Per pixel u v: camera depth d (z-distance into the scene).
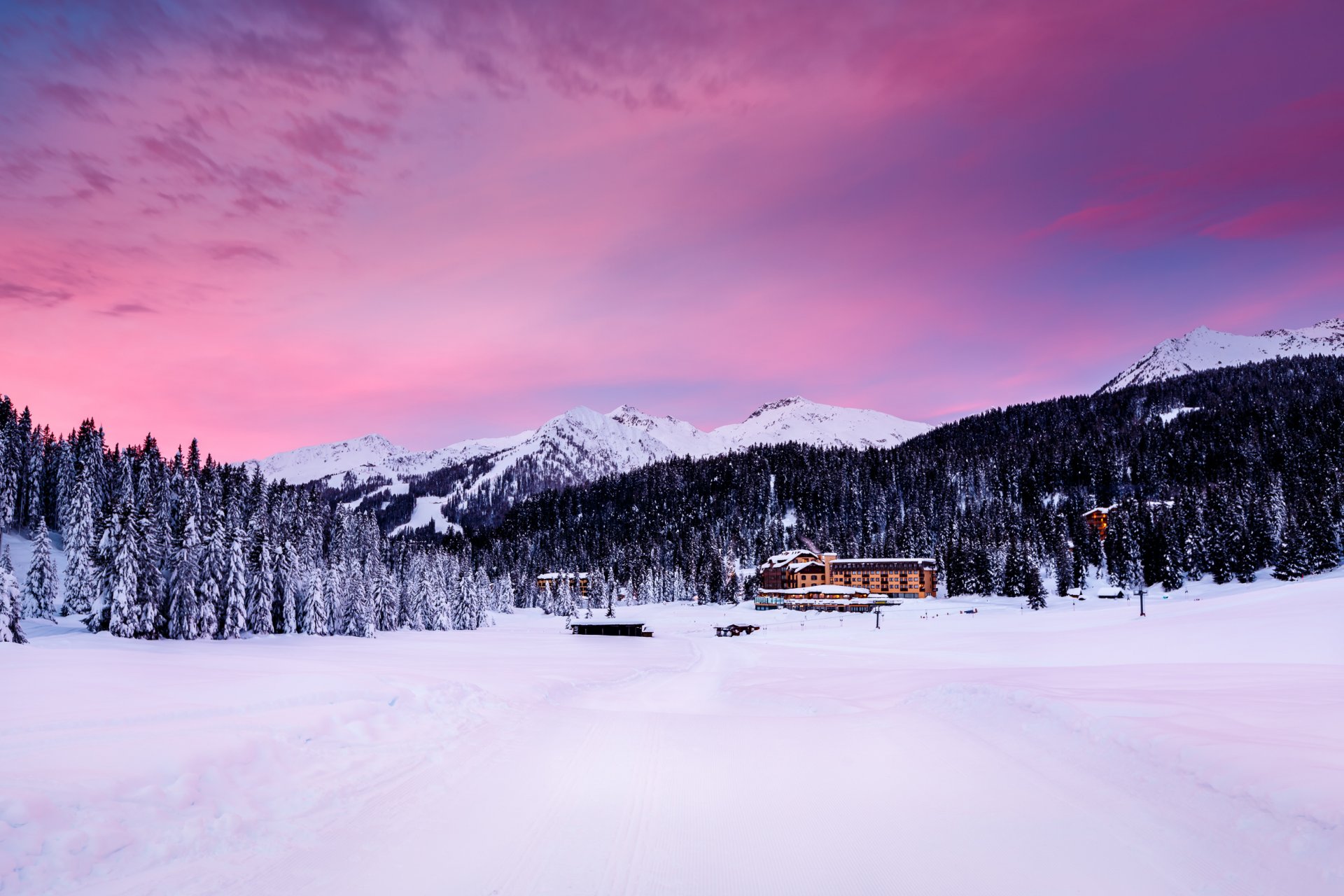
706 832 8.64
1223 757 9.16
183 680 19.98
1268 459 171.00
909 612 121.00
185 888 6.97
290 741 12.27
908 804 9.59
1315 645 34.34
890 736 14.34
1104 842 7.80
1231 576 106.56
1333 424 177.38
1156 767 9.70
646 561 197.62
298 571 86.88
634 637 96.00
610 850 8.06
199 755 10.38
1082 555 132.75
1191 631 42.84
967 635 68.38
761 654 59.78
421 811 9.43
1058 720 13.12
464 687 20.38
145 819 8.34
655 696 29.62
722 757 12.73
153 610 63.03
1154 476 196.88
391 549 165.75
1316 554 94.81
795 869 7.50
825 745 13.68
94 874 7.14
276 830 8.59
